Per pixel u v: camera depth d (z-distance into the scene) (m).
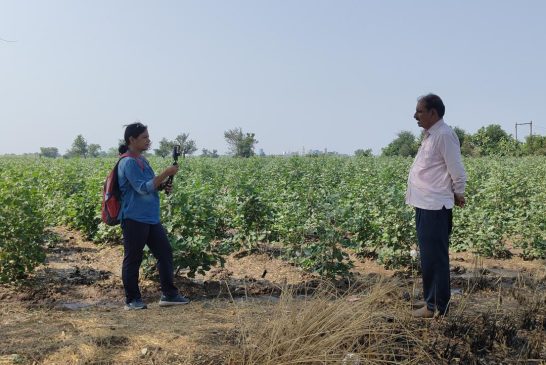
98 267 8.70
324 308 4.56
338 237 7.63
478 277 7.45
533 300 6.07
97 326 5.23
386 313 5.07
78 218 11.01
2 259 7.05
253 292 7.07
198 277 8.02
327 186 15.99
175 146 6.40
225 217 10.39
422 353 4.46
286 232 9.40
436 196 5.35
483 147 41.72
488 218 10.48
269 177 19.83
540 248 9.81
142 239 6.11
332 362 4.03
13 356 4.39
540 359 4.64
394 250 8.73
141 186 6.00
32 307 6.25
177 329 5.11
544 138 42.44
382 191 11.18
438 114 5.43
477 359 4.57
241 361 4.18
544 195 11.98
